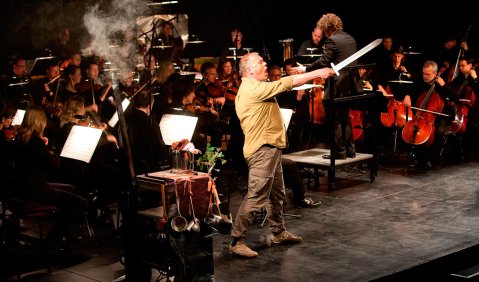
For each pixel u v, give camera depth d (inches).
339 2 443.8
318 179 280.4
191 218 167.6
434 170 303.3
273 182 201.9
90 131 215.6
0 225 229.8
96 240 220.4
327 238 211.5
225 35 452.1
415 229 218.1
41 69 343.0
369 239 209.0
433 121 308.2
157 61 368.5
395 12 434.0
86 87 303.4
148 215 169.8
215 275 182.1
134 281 174.7
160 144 230.8
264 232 220.1
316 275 180.1
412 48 404.8
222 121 320.8
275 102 197.3
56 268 193.6
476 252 202.8
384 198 257.4
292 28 450.0
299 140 351.9
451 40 390.3
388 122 332.8
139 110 232.5
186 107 292.4
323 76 200.7
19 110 257.3
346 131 278.7
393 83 344.2
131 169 190.2
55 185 218.1
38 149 205.0
